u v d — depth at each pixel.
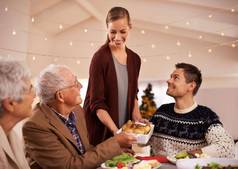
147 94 5.34
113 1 5.24
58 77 1.51
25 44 4.70
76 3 5.07
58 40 6.04
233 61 5.29
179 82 1.83
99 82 2.03
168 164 1.52
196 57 5.50
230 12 4.64
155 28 5.57
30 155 1.47
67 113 1.60
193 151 1.64
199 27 4.94
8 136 1.30
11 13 4.35
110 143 1.52
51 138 1.45
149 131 1.63
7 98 1.16
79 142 1.67
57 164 1.44
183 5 4.89
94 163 1.47
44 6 4.80
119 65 2.07
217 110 5.11
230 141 1.69
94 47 5.96
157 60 5.69
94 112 2.03
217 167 1.26
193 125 1.80
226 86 5.33
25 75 1.21
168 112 1.92
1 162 1.15
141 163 1.43
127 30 2.03
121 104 2.07
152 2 5.04
